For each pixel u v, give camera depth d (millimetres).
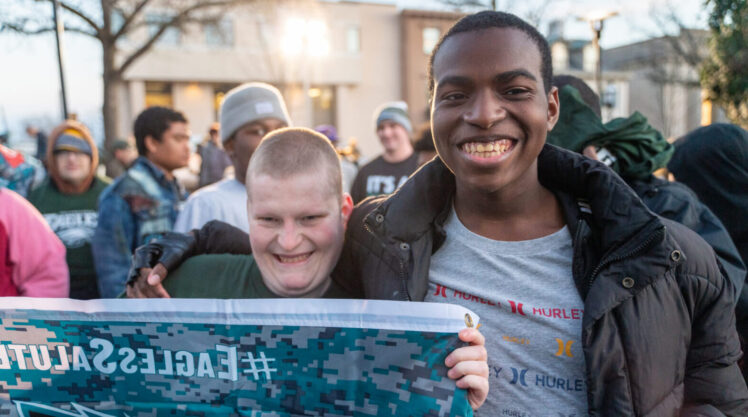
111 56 14625
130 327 1355
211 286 1554
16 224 2205
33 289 2232
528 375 1298
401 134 4926
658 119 30484
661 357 1214
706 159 2240
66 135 3207
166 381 1354
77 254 3135
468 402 1195
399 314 1242
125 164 9000
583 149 1851
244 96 2637
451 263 1407
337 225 1438
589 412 1210
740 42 9180
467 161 1243
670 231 1281
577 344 1270
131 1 15211
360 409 1263
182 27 15430
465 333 1182
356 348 1266
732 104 9656
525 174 1328
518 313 1311
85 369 1378
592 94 2150
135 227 2967
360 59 29188
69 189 3277
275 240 1398
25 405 1394
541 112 1241
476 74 1202
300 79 25328
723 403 1272
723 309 1282
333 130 7734
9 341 1386
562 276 1322
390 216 1405
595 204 1316
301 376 1301
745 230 2172
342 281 1542
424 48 29734
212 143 9906
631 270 1227
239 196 2676
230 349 1327
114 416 1376
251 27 25938
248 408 1319
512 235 1378
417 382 1213
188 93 26281
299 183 1349
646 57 32375
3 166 2287
